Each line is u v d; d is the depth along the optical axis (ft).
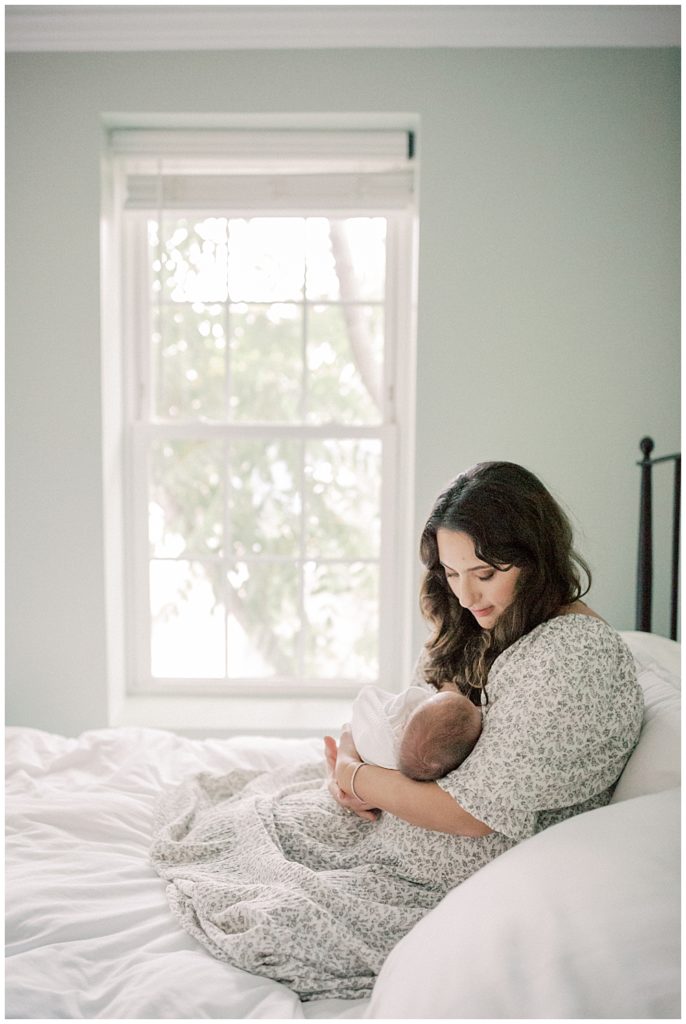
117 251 9.62
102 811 5.96
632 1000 2.96
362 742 5.12
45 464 9.29
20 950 4.40
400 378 9.96
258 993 4.08
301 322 10.08
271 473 10.16
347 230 9.96
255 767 6.95
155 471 10.17
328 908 4.44
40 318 9.16
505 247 8.91
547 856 3.68
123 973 4.23
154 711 9.79
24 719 9.50
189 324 10.07
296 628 10.30
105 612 9.41
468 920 3.58
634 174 8.82
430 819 4.46
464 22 8.55
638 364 8.96
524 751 4.25
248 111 8.88
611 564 9.12
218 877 4.93
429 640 5.63
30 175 9.03
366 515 10.19
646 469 7.73
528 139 8.82
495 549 4.57
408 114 8.87
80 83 8.92
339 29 8.63
